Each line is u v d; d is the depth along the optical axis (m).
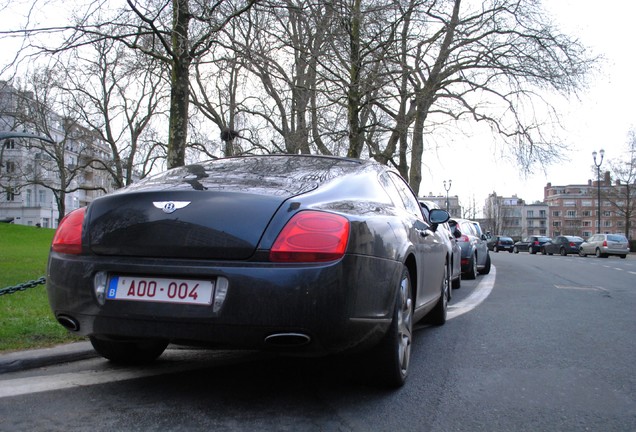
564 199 135.25
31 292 6.75
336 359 4.21
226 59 9.97
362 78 12.95
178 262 2.88
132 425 2.77
